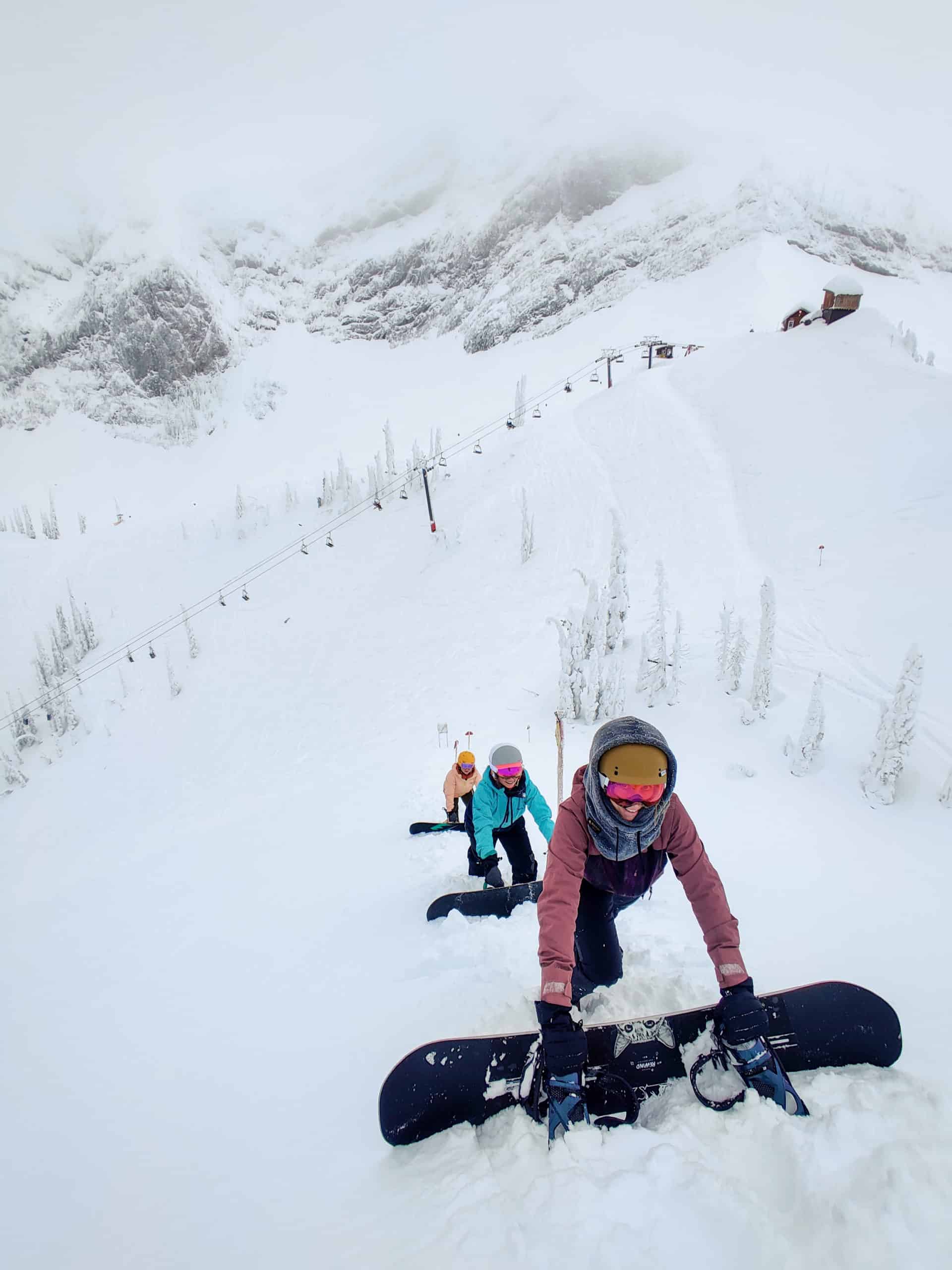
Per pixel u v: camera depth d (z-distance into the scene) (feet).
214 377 576.61
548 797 34.65
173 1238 7.48
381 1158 7.85
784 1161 6.40
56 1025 15.33
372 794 39.24
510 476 149.48
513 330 554.05
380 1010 11.74
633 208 622.54
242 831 38.88
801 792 32.50
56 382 562.25
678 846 8.02
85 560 250.98
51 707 145.79
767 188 572.10
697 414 126.31
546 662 70.95
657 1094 7.72
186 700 135.85
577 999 9.46
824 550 69.56
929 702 38.88
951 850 24.32
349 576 152.15
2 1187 9.33
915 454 79.92
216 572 211.41
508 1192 6.62
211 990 15.37
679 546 86.38
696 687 49.73
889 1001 10.68
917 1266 5.33
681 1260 5.64
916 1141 6.37
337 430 502.38
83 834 91.20
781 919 15.40
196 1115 10.03
